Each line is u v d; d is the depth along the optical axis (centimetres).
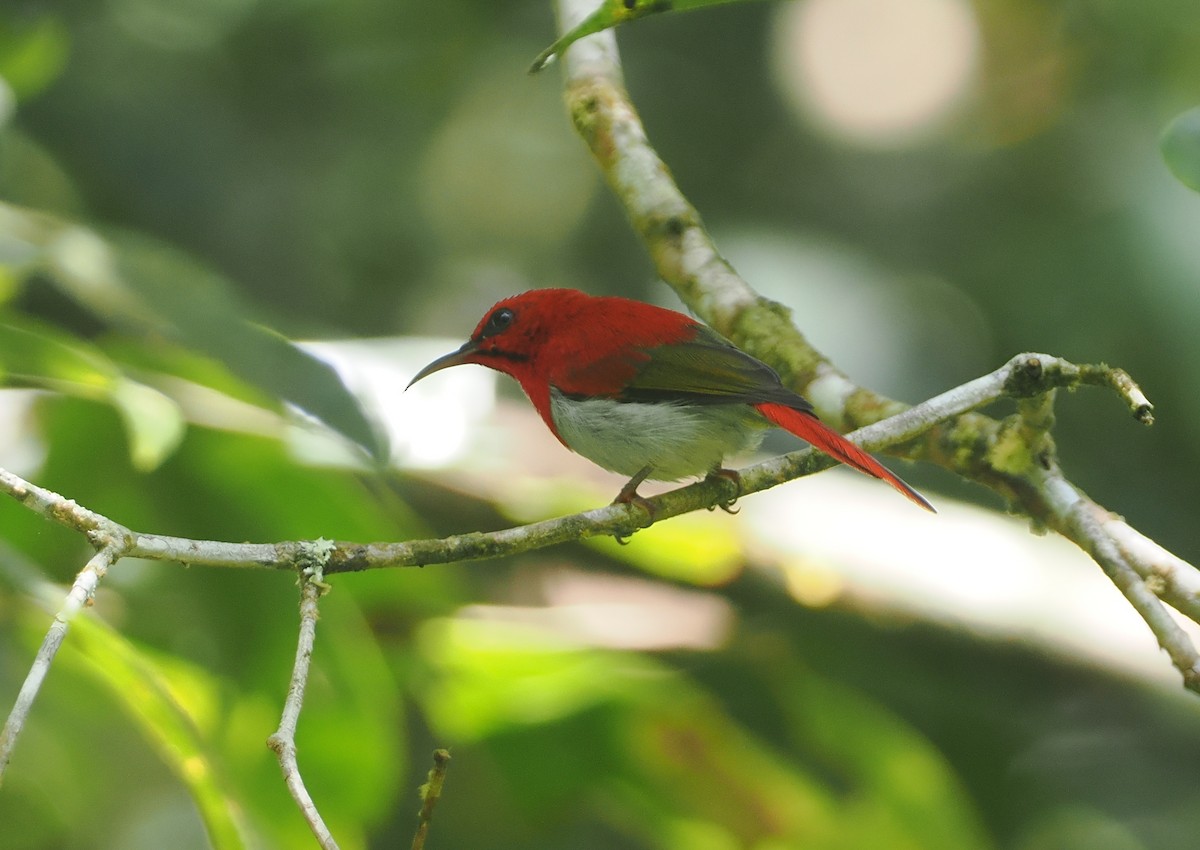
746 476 745
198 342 840
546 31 1712
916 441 730
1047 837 1215
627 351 873
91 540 558
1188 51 1444
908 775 1002
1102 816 1246
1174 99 1409
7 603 849
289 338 930
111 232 919
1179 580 651
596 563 1206
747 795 976
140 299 855
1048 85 1552
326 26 1644
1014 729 1222
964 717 1216
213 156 1574
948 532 1103
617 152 884
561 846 1233
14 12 1533
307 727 925
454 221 1714
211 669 952
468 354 952
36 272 976
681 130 1598
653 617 1062
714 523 1052
